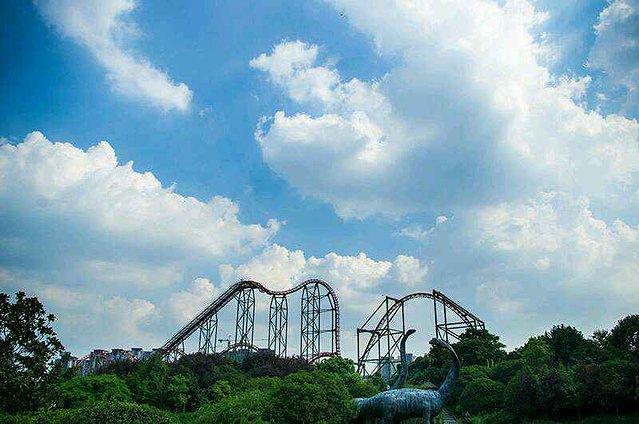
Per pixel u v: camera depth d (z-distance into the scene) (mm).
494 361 100500
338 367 72062
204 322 103000
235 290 102750
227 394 74938
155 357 80000
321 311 107312
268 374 86000
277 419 37781
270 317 107625
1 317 35125
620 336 81375
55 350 37312
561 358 83750
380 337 101562
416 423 43906
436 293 101875
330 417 37750
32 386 35562
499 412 69125
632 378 56812
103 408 32719
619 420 54781
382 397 37156
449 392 36375
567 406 60000
